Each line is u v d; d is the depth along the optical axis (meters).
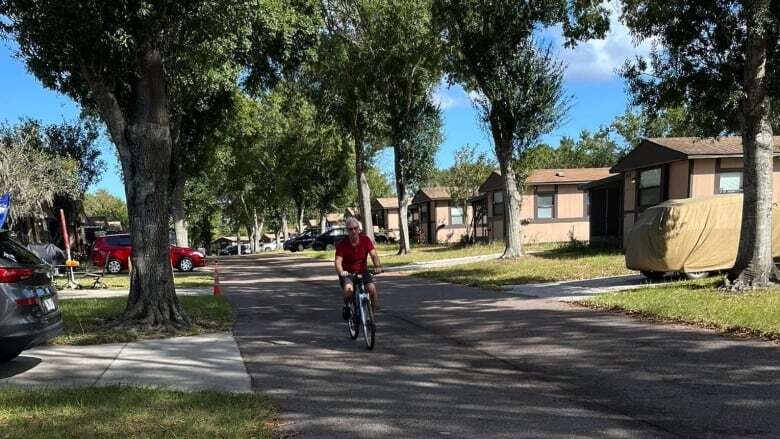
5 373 6.84
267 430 4.75
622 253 21.06
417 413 5.25
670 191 20.42
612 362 6.83
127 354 7.89
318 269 26.34
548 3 19.47
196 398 5.64
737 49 11.19
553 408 5.30
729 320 8.45
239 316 11.45
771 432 4.51
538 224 31.77
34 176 25.31
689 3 11.14
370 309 8.17
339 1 26.12
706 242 13.59
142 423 4.87
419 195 44.81
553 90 20.92
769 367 6.28
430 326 9.71
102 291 16.89
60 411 5.21
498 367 6.87
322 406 5.50
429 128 29.89
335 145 42.31
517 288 14.23
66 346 8.46
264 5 14.52
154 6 8.98
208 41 10.59
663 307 9.73
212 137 26.08
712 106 11.60
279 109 37.78
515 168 22.52
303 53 18.03
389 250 36.06
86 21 8.49
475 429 4.80
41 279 7.15
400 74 27.66
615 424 4.84
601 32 18.33
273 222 74.94
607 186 24.55
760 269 10.89
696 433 4.55
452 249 31.58
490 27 19.88
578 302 11.38
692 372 6.23
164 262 9.91
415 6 25.53
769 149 10.88
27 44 9.20
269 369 6.99
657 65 11.92
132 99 10.06
